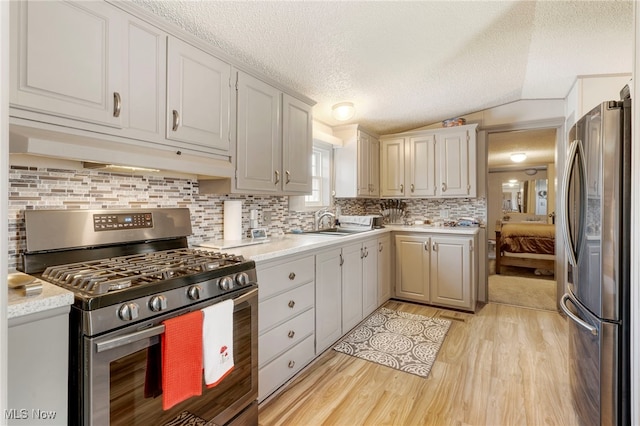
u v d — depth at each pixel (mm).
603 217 1353
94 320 939
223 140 1833
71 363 957
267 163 2174
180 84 1584
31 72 1077
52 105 1130
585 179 1529
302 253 2074
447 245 3359
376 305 3275
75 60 1190
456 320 3070
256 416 1578
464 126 3523
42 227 1302
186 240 1884
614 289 1323
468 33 2045
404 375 2090
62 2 1151
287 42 1942
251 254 1721
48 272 1211
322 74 2416
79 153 1147
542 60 2426
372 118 3520
